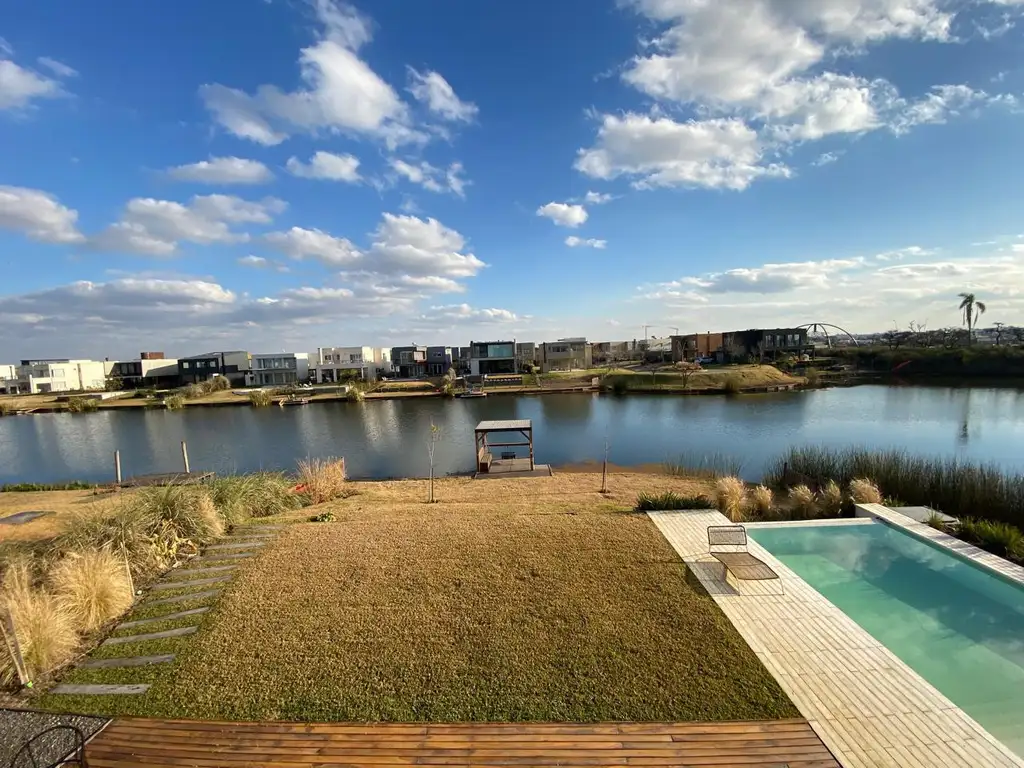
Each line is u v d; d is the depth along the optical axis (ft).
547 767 13.30
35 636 18.26
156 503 30.30
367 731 14.76
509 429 64.44
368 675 17.35
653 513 33.99
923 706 15.53
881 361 193.67
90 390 240.12
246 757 13.87
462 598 22.53
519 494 47.60
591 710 15.46
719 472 63.72
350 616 21.21
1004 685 18.67
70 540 26.00
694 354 261.44
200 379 262.26
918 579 26.76
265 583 24.45
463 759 13.62
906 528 31.35
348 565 26.25
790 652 18.35
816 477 52.70
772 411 121.29
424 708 15.67
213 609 22.21
